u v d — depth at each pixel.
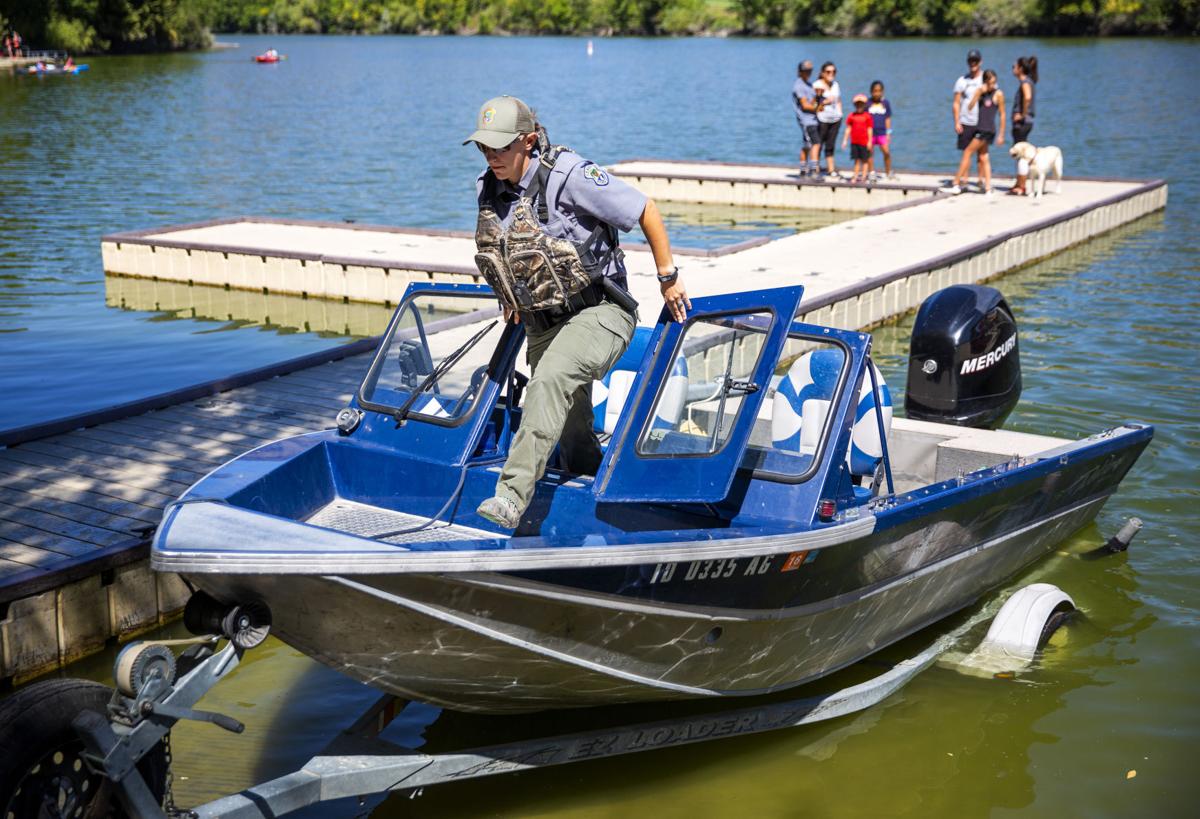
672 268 4.31
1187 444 8.15
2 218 19.14
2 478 6.74
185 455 7.16
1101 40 81.75
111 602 5.73
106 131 33.38
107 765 3.47
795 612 4.63
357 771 4.05
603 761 4.83
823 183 20.22
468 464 4.58
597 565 3.85
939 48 76.88
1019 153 17.80
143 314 13.22
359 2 143.88
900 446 6.45
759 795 4.60
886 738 4.95
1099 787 4.56
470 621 3.90
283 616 3.88
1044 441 6.29
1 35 73.25
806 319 10.82
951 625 5.92
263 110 41.03
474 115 39.12
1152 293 13.03
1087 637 5.70
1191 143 27.36
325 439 4.88
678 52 88.81
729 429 4.25
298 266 13.95
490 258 4.16
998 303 7.61
